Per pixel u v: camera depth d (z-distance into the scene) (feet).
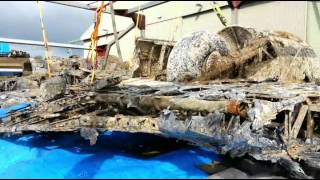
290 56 32.14
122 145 19.58
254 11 50.19
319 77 32.01
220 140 17.99
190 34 31.35
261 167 16.02
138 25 52.80
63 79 28.40
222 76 30.66
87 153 18.07
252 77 31.22
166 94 20.89
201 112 18.58
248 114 18.04
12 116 24.23
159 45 36.37
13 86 42.47
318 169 16.67
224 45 32.01
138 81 29.94
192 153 17.51
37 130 19.66
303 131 20.61
